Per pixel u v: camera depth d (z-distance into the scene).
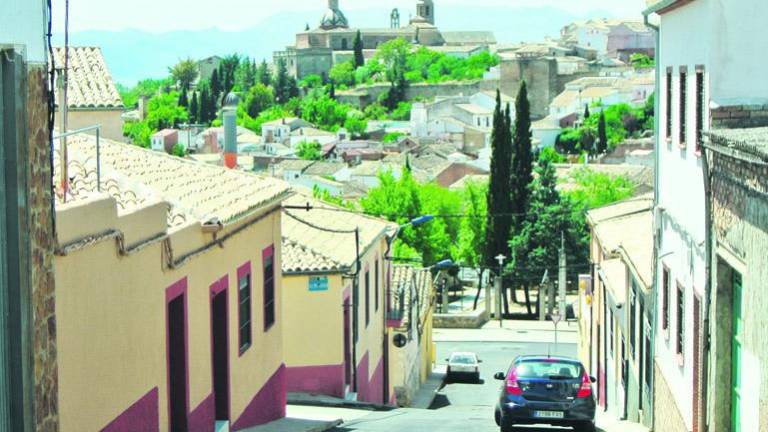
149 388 14.68
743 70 15.70
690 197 17.41
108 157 20.66
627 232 30.80
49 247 10.78
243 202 19.80
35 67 10.42
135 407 14.02
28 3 10.27
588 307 40.56
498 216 81.69
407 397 39.94
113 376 13.15
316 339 27.16
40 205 10.53
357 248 27.69
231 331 19.42
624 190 101.88
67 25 11.11
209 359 17.91
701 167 16.23
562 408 21.56
